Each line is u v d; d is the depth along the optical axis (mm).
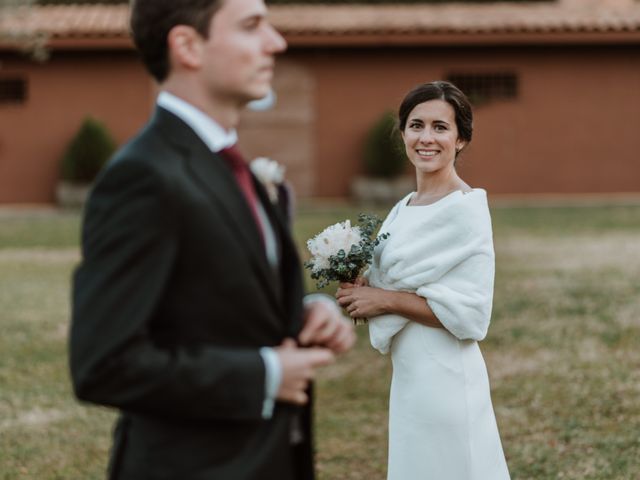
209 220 1607
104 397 1529
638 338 6449
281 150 17672
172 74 1729
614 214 14500
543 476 4090
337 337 1778
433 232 2832
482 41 17203
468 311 2768
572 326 6887
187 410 1558
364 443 4672
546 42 17359
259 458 1646
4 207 17422
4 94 17484
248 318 1646
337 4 20234
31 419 5152
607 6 18625
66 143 17438
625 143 17797
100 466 4441
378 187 16859
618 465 4164
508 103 17719
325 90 17609
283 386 1612
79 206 16781
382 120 16938
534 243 11367
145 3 1702
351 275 3006
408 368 2895
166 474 1624
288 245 1789
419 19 17547
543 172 17828
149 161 1600
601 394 5223
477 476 2848
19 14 15320
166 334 1611
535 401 5156
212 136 1722
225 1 1683
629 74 17688
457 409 2834
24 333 7195
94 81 17406
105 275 1541
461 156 3150
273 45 1738
